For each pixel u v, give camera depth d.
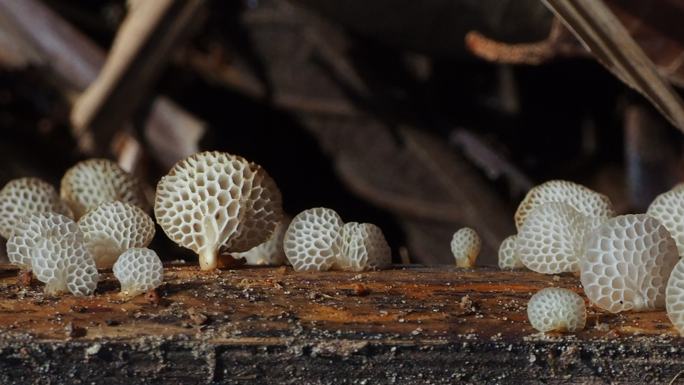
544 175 0.48
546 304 0.26
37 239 0.27
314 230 0.27
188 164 0.27
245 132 0.50
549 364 0.26
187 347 0.25
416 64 0.48
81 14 0.48
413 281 0.27
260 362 0.26
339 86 0.48
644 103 0.42
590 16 0.29
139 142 0.42
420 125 0.48
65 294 0.26
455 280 0.27
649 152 0.43
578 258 0.27
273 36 0.48
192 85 0.50
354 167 0.49
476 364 0.26
